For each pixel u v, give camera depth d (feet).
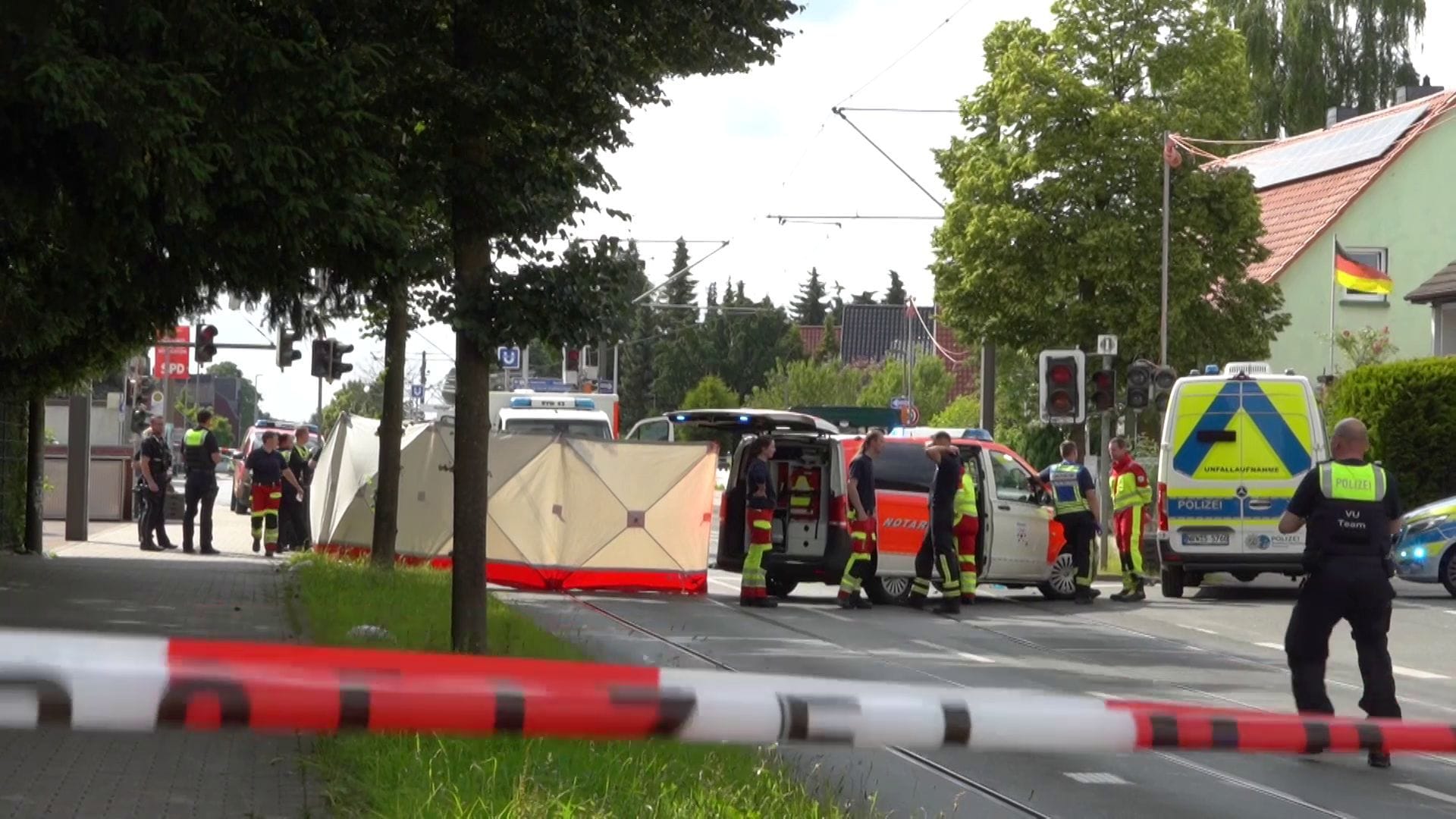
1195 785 35.04
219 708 12.40
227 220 42.37
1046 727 16.76
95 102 38.04
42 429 91.91
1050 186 148.77
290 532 101.50
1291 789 34.86
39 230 46.68
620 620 67.10
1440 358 116.88
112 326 60.75
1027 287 150.00
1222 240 151.02
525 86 44.09
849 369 347.36
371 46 42.55
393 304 46.50
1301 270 179.22
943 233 155.02
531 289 44.57
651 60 47.09
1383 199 179.42
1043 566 84.53
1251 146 213.87
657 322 433.89
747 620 69.67
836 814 28.25
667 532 83.76
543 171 45.16
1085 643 64.28
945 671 53.01
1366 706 39.17
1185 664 57.77
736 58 47.24
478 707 13.51
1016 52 151.53
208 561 90.43
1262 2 208.64
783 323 444.14
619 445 83.30
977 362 259.60
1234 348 153.69
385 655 14.11
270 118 41.04
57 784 28.73
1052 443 173.88
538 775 28.40
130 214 41.32
